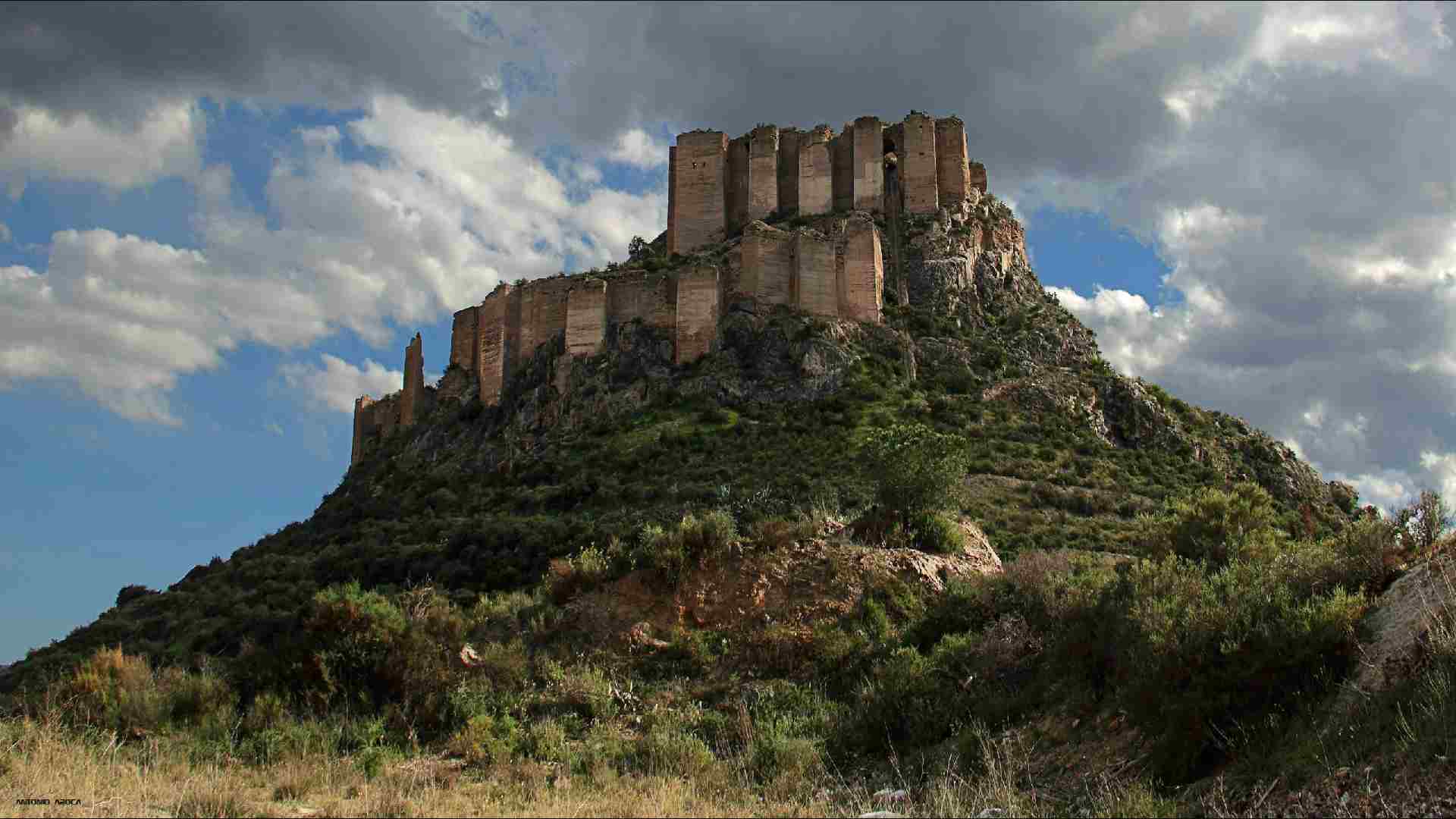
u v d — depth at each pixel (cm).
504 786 1925
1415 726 1442
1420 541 1967
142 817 1619
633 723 2548
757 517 4672
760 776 2088
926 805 1709
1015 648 2305
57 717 2403
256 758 2267
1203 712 1680
